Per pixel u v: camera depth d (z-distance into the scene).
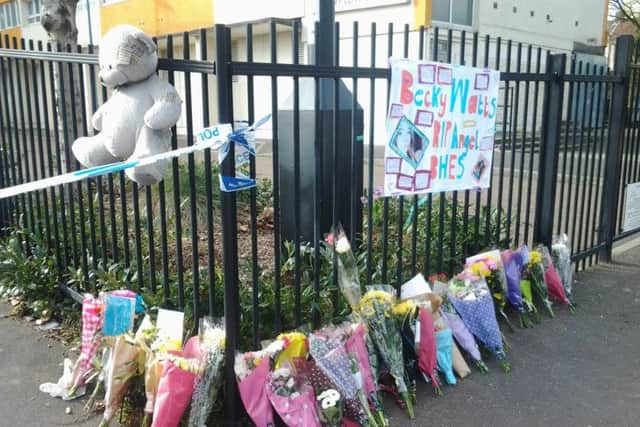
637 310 4.63
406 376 3.32
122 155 3.16
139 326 3.21
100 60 3.02
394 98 3.36
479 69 3.87
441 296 3.67
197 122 8.35
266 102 11.77
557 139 4.61
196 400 2.74
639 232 6.55
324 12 3.97
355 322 3.18
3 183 4.96
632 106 5.80
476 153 4.02
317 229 3.20
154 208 5.46
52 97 4.22
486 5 15.92
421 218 4.98
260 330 3.29
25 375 3.45
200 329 3.00
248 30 2.76
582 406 3.26
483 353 3.83
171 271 4.16
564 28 19.08
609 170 5.71
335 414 2.82
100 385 3.15
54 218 4.28
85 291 4.07
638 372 3.65
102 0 22.75
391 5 14.14
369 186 3.43
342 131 4.30
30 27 25.97
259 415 2.76
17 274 4.26
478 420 3.11
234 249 2.82
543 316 4.48
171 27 20.02
